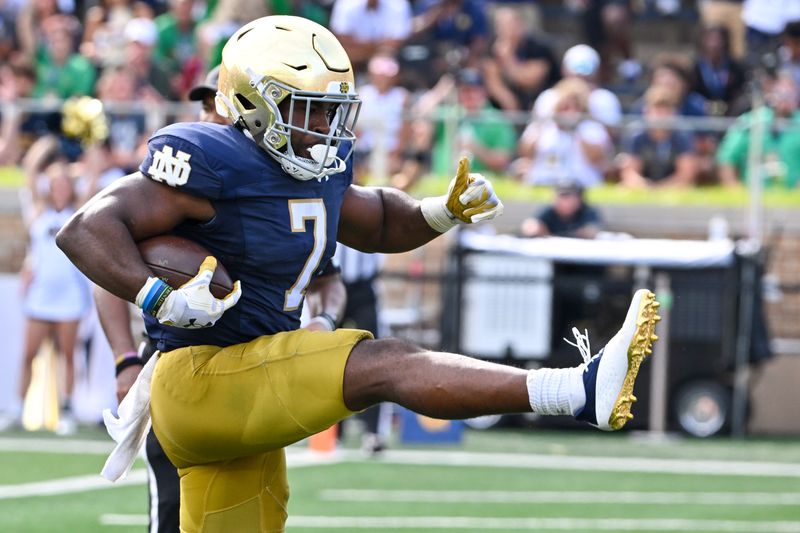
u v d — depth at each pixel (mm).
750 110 46438
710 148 43531
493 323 39750
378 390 14352
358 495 29328
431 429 37656
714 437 39906
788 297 42094
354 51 48844
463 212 16422
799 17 52531
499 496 29547
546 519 26859
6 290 41344
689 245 39656
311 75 14773
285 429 14812
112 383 39188
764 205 42594
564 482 31688
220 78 15344
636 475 32969
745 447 38188
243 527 15812
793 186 42781
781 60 48969
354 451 36125
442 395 13992
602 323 39469
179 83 46781
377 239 16906
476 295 39812
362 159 41656
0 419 40469
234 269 15062
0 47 49000
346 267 34656
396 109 43031
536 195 42656
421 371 14125
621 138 43875
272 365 14750
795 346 41750
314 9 50062
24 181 43812
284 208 15031
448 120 42406
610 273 39719
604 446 37969
